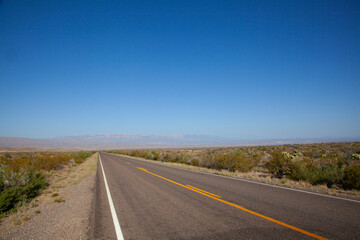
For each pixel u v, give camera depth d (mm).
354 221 5547
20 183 10656
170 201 8055
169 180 13273
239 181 12336
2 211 7520
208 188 10336
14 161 20344
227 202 7648
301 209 6652
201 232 5051
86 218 6410
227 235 4836
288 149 45562
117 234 5090
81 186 12438
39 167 19047
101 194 9891
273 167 14578
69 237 5078
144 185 11836
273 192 9195
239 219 5852
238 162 18062
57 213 7160
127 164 27969
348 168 10516
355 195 8547
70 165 26797
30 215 7090
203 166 22500
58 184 13031
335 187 10500
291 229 5090
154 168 21562
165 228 5375
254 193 9031
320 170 12070
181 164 24859
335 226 5230
